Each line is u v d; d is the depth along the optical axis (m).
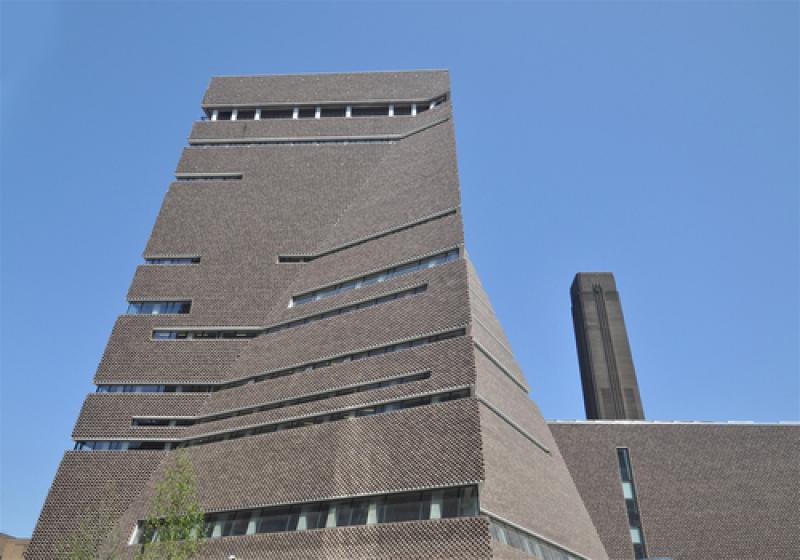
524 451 43.25
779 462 58.41
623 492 57.25
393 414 40.62
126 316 58.41
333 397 45.25
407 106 75.56
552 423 61.94
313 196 65.12
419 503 35.38
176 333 57.09
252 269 60.34
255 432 47.09
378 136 71.38
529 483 41.12
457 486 34.53
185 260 62.16
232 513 42.34
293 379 48.84
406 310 47.12
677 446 59.94
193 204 66.12
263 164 69.12
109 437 51.41
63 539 46.19
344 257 57.53
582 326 112.06
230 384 53.44
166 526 34.44
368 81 77.56
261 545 38.94
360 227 59.69
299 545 37.47
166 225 64.44
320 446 42.06
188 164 70.38
